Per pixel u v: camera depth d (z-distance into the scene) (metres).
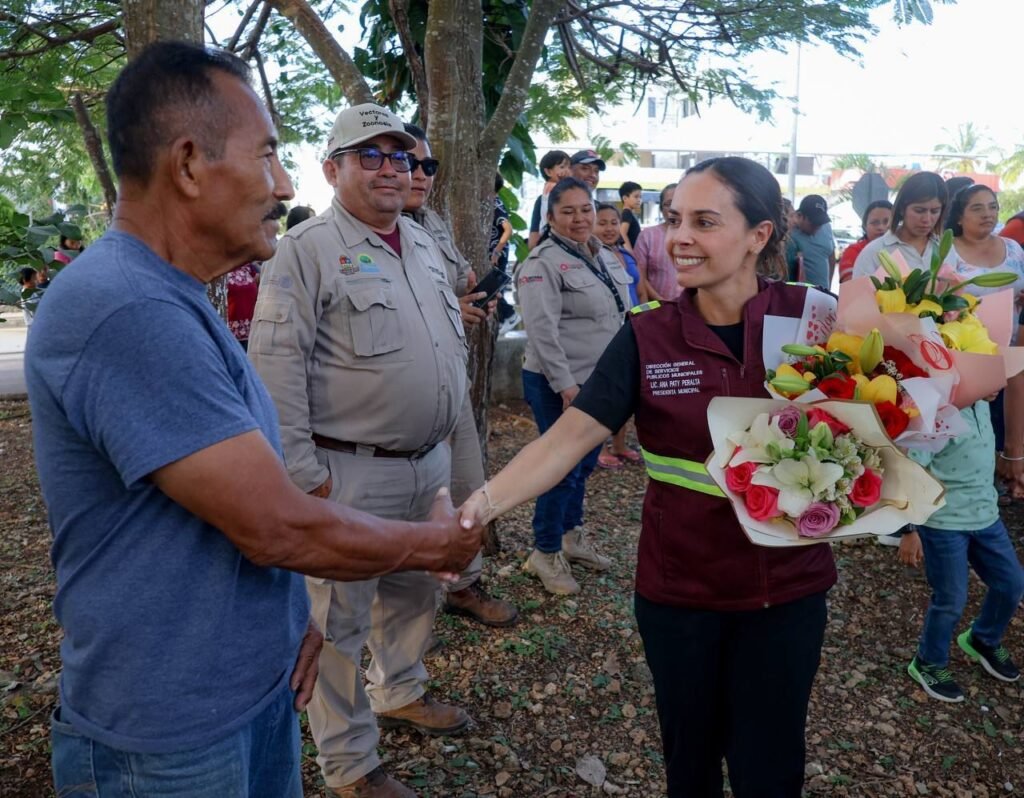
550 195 3.97
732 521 1.81
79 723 1.30
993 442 3.00
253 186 1.30
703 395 1.82
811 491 1.58
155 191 1.28
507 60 4.57
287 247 2.33
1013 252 4.30
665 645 1.90
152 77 1.25
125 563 1.25
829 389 1.65
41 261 3.56
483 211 3.90
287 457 2.28
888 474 1.65
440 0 3.53
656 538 1.91
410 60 3.92
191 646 1.28
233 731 1.35
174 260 1.31
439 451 2.71
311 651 1.61
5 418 7.16
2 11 4.09
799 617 1.84
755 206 1.76
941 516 2.97
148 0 2.13
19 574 3.99
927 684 3.15
